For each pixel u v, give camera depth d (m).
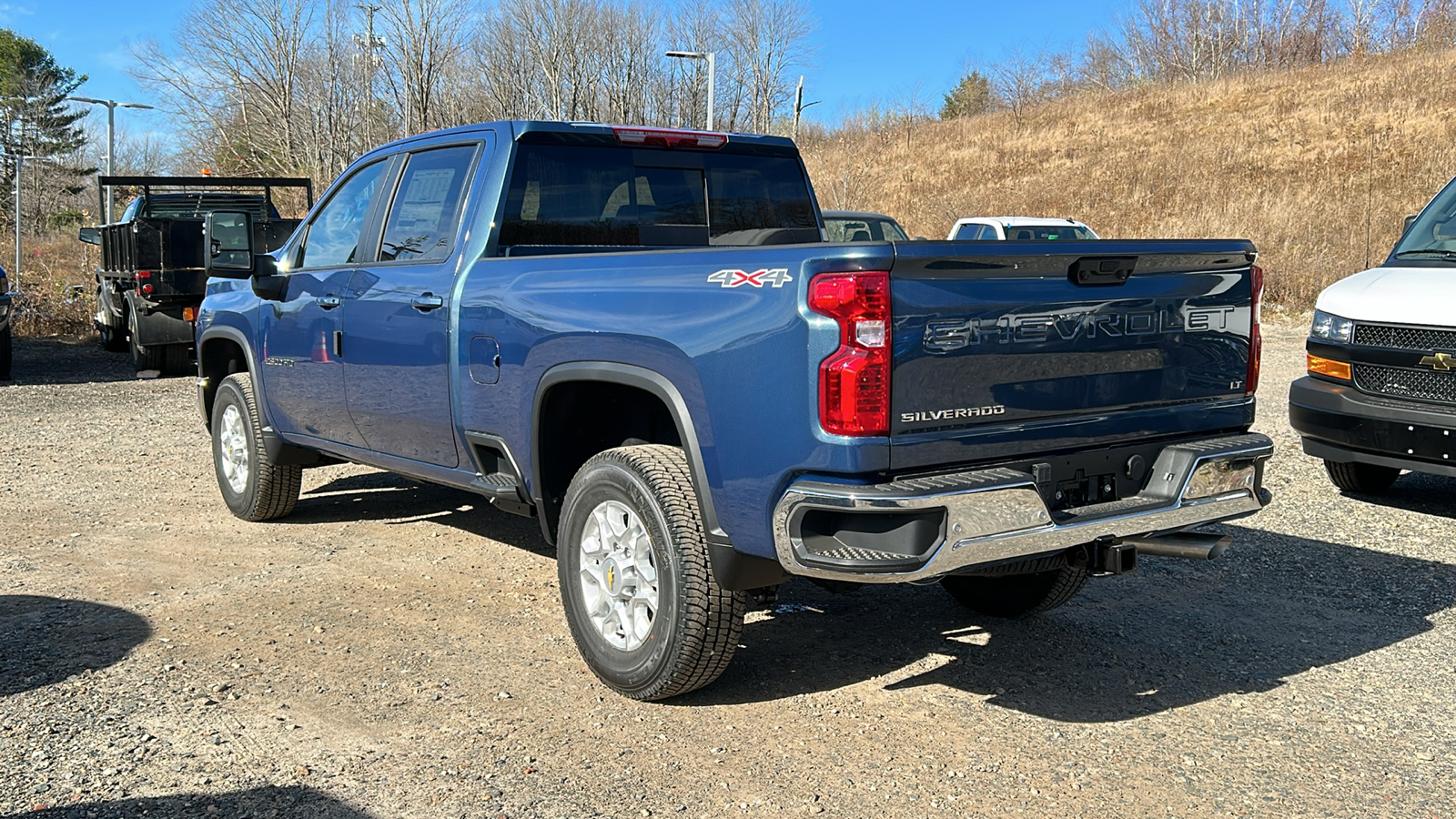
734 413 3.40
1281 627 4.72
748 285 3.37
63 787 3.23
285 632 4.56
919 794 3.25
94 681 4.03
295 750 3.49
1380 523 6.44
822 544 3.29
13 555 5.67
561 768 3.39
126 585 5.17
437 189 4.92
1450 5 49.75
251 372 6.13
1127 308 3.64
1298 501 7.00
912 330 3.20
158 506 6.79
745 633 4.62
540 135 4.68
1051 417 3.51
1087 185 32.56
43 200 44.59
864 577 3.19
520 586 5.20
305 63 45.59
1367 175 27.34
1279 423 9.82
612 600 3.95
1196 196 29.14
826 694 3.99
